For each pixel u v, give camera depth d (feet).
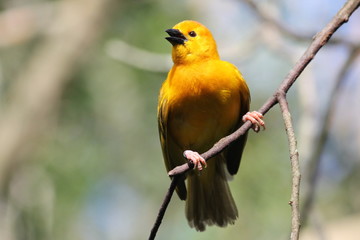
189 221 30.42
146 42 50.31
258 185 43.32
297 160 20.13
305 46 40.37
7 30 53.01
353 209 45.03
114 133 49.37
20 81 56.90
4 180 54.19
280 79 46.37
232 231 43.09
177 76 27.91
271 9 38.01
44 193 47.93
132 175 48.32
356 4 21.85
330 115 33.24
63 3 58.59
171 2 51.47
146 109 48.60
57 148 49.90
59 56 57.31
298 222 19.10
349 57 33.91
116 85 49.96
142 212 48.21
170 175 22.21
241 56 38.37
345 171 46.11
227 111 27.99
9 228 47.80
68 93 56.24
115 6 57.16
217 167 30.27
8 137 55.11
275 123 45.65
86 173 48.21
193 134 28.68
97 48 57.93
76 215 47.52
